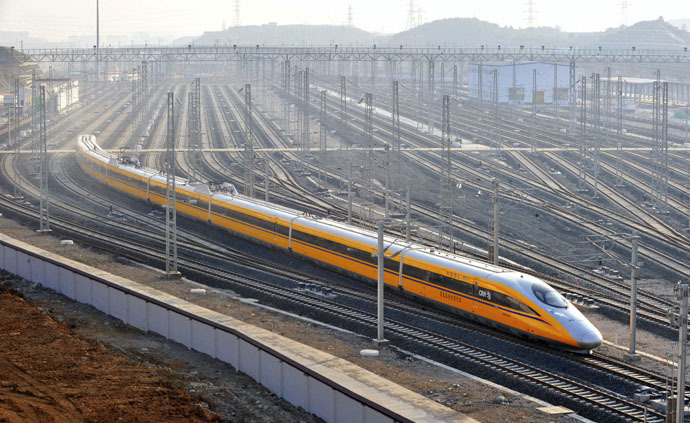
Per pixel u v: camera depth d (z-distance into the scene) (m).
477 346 67.00
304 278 90.56
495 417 50.53
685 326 49.31
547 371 60.88
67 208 133.75
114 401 49.88
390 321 72.88
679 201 145.50
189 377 55.62
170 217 128.38
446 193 148.50
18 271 87.25
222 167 180.50
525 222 126.44
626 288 91.06
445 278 75.25
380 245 65.06
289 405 51.28
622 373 59.22
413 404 48.44
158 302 65.94
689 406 53.69
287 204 139.38
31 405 48.53
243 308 76.56
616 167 170.88
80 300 77.00
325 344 65.50
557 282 91.31
